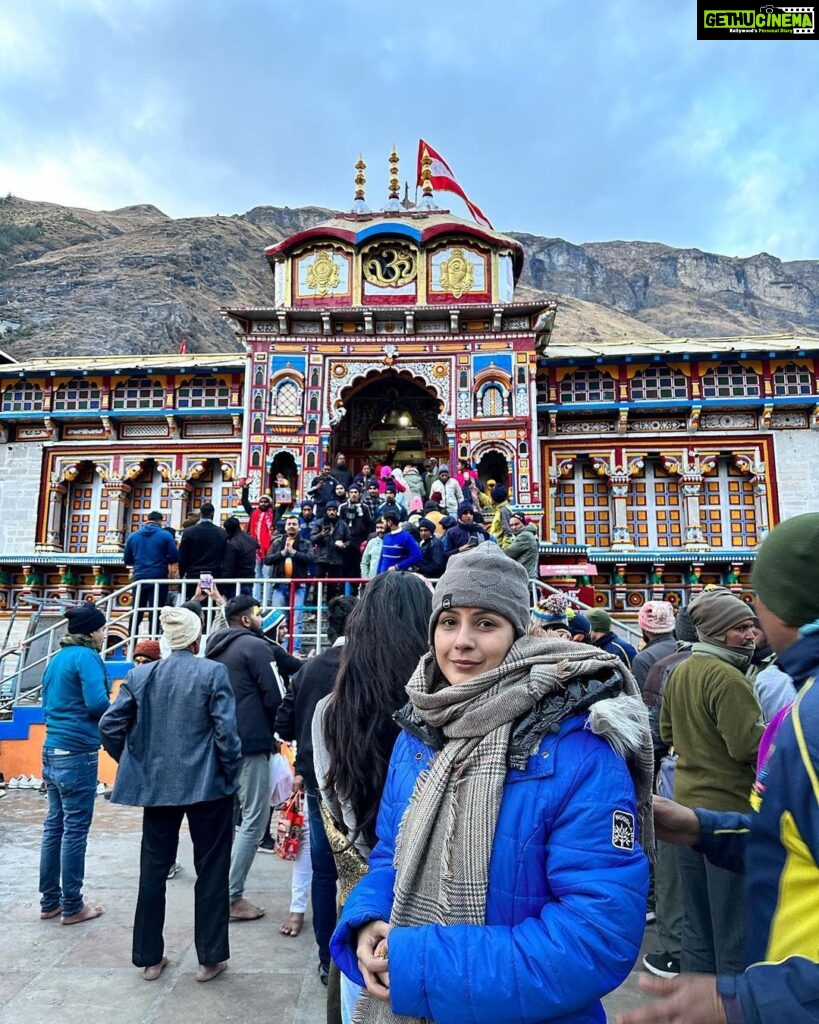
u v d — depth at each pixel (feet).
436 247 63.98
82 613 16.47
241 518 59.31
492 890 5.46
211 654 17.06
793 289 460.14
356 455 72.08
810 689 5.01
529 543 33.09
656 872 13.88
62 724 15.66
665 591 64.18
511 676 6.08
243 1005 12.07
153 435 69.67
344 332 63.16
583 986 4.85
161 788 12.80
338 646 13.35
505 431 60.75
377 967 5.49
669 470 65.26
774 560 5.73
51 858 15.81
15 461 69.97
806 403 63.00
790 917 4.78
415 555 31.19
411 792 6.25
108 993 12.46
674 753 12.87
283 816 15.56
